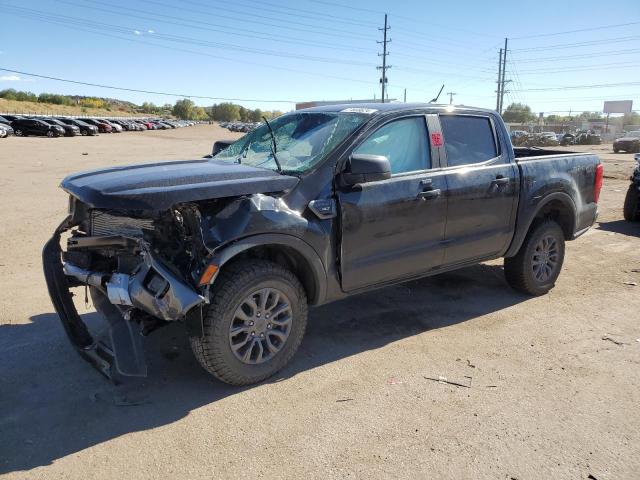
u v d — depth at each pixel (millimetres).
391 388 3623
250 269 3467
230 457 2879
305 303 3818
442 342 4375
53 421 3188
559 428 3189
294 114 4762
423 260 4422
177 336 4375
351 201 3861
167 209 3104
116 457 2861
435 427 3182
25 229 8172
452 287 5754
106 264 3740
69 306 3863
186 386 3615
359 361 4020
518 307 5199
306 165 3850
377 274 4145
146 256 3254
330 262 3840
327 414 3299
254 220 3377
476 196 4633
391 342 4363
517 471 2801
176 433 3086
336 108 4523
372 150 4055
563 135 56125
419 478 2738
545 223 5355
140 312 3527
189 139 49875
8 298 5129
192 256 3322
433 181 4355
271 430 3125
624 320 4898
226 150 4855
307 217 3680
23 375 3717
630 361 4074
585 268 6582
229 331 3416
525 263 5285
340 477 2736
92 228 3926
